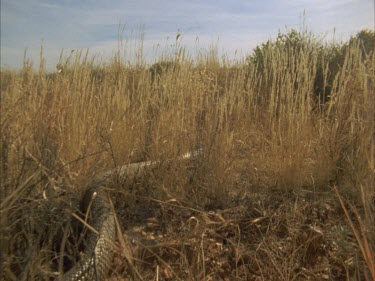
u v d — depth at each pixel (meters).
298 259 3.46
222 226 3.99
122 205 4.53
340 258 3.31
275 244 3.66
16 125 3.32
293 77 5.15
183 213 4.34
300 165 4.78
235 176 5.16
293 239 3.68
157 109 5.42
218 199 4.59
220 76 6.86
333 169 4.89
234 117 5.55
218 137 4.87
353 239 3.48
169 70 5.65
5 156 2.95
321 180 4.83
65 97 4.59
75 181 4.07
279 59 5.37
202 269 3.32
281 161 4.83
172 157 4.99
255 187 4.85
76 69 4.95
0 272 2.49
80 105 4.95
